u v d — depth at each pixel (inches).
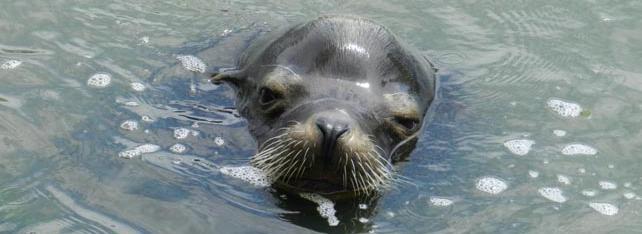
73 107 95.1
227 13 108.9
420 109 94.5
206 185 88.5
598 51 106.7
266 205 87.4
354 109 89.7
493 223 87.4
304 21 98.8
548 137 95.6
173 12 108.3
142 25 106.2
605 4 112.7
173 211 86.6
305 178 87.6
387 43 94.5
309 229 86.0
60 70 99.3
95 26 105.4
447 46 106.7
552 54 106.2
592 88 101.9
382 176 88.7
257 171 89.3
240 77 97.0
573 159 93.5
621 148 94.9
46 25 105.0
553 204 89.3
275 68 93.3
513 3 112.7
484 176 91.1
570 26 110.0
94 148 91.3
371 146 88.0
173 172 89.4
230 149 91.4
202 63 101.1
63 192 87.6
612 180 91.7
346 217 87.0
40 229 85.0
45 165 89.7
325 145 86.1
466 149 93.4
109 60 101.1
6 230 85.0
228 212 86.7
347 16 96.1
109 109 95.0
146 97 96.7
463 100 99.1
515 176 91.4
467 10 111.7
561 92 101.3
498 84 101.9
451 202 88.7
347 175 87.0
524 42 107.7
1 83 97.3
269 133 90.7
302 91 91.0
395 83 93.0
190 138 92.4
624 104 100.0
